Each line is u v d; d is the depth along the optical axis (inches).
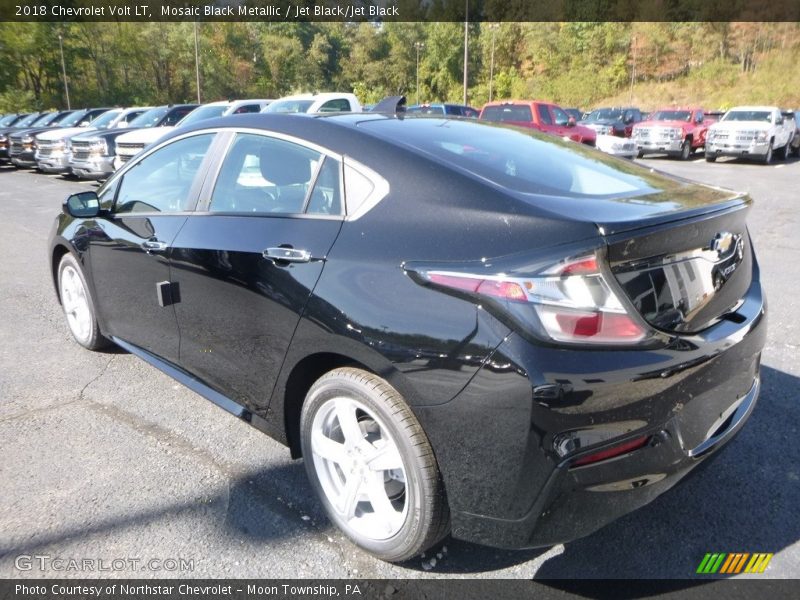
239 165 114.0
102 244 141.9
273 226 101.9
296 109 511.8
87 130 661.9
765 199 447.5
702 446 83.9
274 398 102.8
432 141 101.0
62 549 93.3
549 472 72.8
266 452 120.7
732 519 100.2
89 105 2488.9
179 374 129.1
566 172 98.3
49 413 135.4
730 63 2396.7
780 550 93.1
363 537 91.1
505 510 76.9
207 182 119.1
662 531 97.7
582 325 71.1
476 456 76.5
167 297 122.2
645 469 76.9
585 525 76.5
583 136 665.6
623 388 72.3
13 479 110.6
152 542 95.2
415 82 3289.9
